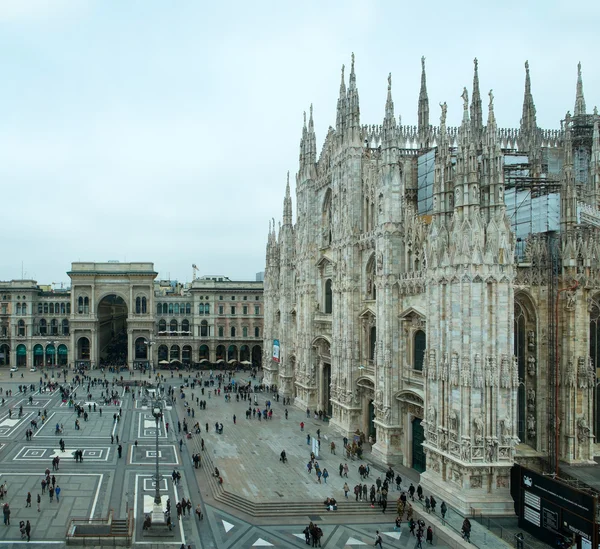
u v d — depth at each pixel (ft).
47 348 500.33
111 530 143.54
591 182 217.15
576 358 165.68
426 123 257.96
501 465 152.46
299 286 316.19
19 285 490.90
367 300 226.38
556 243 170.30
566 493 128.47
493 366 153.99
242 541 140.56
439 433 165.78
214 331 508.94
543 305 170.81
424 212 221.87
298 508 160.76
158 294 558.56
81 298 477.77
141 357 511.81
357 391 233.96
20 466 201.05
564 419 165.68
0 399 335.26
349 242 234.58
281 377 356.38
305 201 306.35
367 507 161.68
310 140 304.91
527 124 255.50
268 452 217.15
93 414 293.84
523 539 136.15
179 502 166.50
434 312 169.48
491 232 156.66
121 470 198.70
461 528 142.61
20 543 136.98
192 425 268.41
